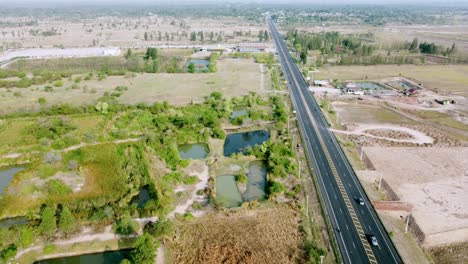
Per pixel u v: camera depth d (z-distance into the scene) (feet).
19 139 497.87
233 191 392.27
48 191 374.02
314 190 386.52
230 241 307.78
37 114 579.89
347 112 643.86
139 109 611.06
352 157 465.06
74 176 404.98
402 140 519.60
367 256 291.17
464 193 380.78
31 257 288.51
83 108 598.75
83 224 324.60
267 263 283.59
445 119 611.06
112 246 300.20
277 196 375.45
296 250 297.53
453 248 302.25
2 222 337.72
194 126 536.42
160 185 387.55
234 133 547.49
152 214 338.75
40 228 304.91
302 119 601.62
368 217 341.41
